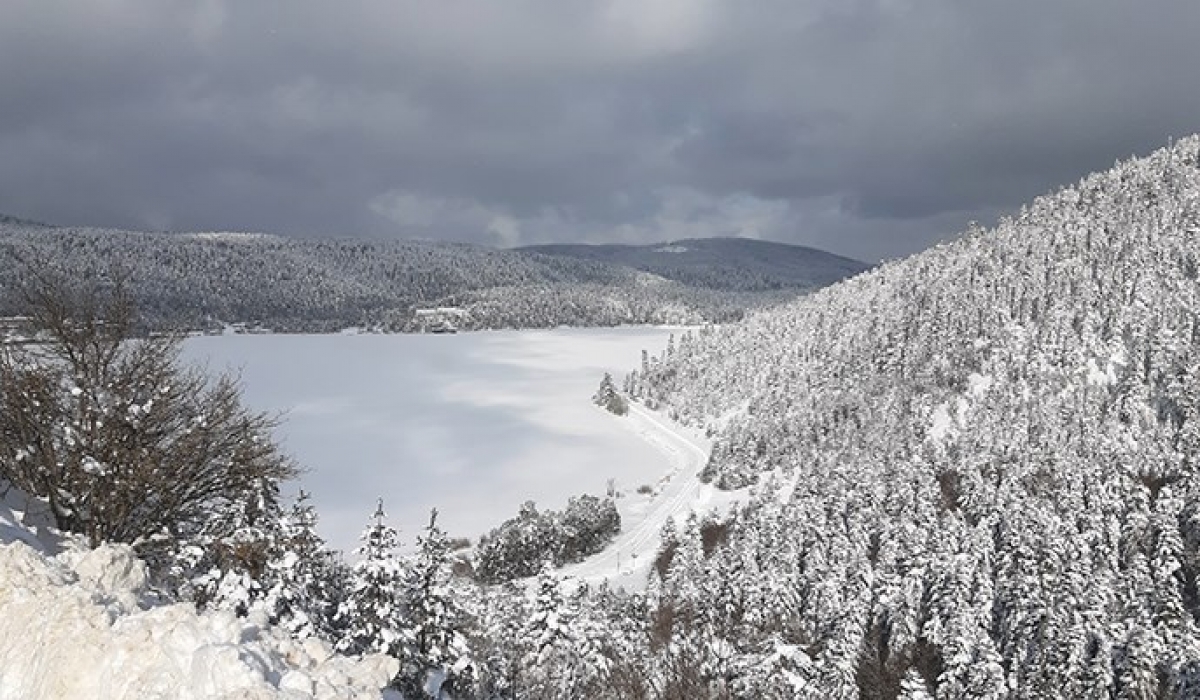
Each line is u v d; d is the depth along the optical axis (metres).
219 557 15.94
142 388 16.05
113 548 12.77
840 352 194.88
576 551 117.94
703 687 31.64
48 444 14.99
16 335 15.30
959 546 78.81
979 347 168.00
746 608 69.69
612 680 34.41
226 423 17.03
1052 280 189.12
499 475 165.62
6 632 10.84
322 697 9.20
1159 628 63.12
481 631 37.78
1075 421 128.50
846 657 49.38
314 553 18.58
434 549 21.44
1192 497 89.56
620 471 172.00
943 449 134.62
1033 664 59.31
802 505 100.50
